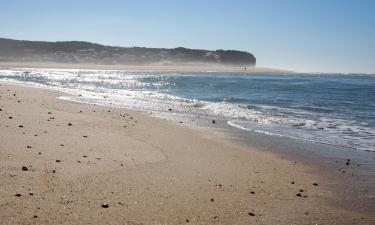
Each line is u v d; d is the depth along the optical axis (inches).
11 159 389.7
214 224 276.2
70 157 414.9
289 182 387.2
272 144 564.7
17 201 288.5
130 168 393.7
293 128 707.4
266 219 291.7
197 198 324.5
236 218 289.9
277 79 3034.0
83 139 511.2
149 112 874.1
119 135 561.3
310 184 383.6
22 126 564.1
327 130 690.2
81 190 321.1
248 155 493.0
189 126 696.4
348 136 633.6
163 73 3875.5
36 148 440.8
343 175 416.2
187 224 272.8
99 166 390.3
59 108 821.9
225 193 342.3
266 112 920.9
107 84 1927.9
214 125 720.3
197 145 535.5
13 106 790.5
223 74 4023.1
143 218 276.8
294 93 1507.1
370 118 839.1
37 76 2501.2
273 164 454.6
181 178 374.9
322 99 1259.8
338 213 310.2
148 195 321.7
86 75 2933.1
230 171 413.7
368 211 315.9
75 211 279.3
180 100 1165.1
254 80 2674.7
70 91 1379.2
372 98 1301.7
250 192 349.7
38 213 271.4
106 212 281.6
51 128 569.3
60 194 308.7
